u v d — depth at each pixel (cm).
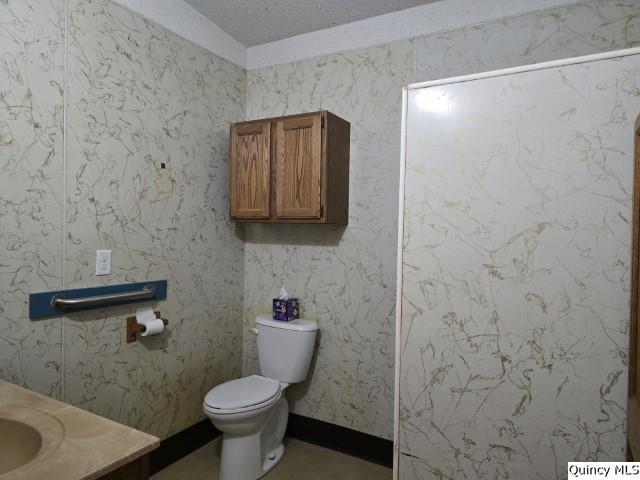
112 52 167
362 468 202
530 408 121
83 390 160
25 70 138
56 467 72
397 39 202
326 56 221
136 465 82
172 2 193
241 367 248
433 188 136
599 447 113
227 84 230
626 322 110
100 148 163
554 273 118
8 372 136
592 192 114
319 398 225
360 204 212
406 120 140
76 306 151
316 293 225
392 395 204
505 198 125
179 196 201
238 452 183
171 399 200
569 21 166
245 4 199
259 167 207
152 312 188
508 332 124
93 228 162
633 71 109
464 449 130
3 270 134
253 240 246
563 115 117
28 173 140
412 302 139
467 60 186
